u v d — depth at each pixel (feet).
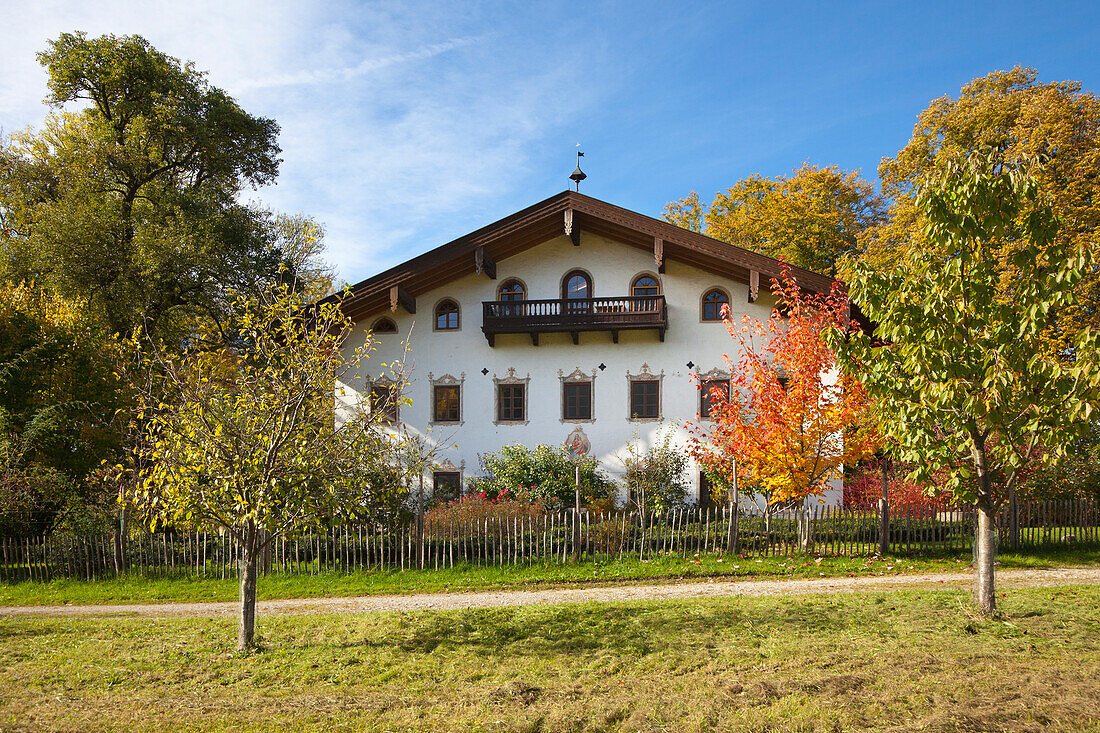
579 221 90.12
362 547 59.67
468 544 59.93
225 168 109.60
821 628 35.86
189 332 102.94
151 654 35.78
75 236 90.68
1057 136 80.94
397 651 35.24
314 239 67.82
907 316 32.14
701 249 83.87
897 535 58.34
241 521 33.91
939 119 98.12
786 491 57.93
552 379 91.04
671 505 78.07
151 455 35.65
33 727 25.11
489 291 92.99
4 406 69.05
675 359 88.84
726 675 29.07
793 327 58.49
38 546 60.75
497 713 25.95
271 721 25.63
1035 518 58.65
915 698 24.49
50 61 100.48
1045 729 21.59
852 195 138.10
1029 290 30.91
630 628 38.14
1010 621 34.14
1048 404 30.86
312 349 37.60
